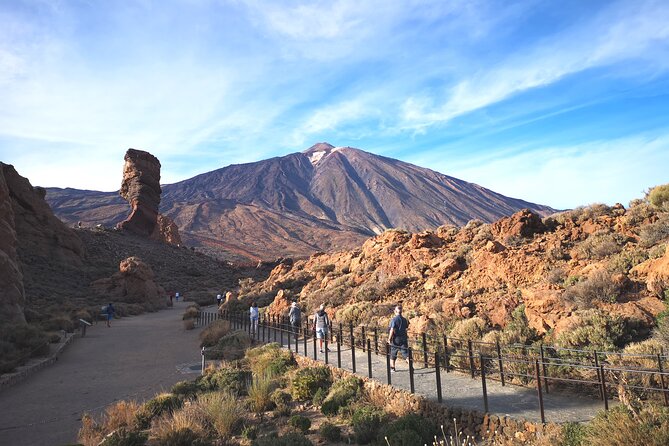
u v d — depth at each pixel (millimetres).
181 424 8547
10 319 21453
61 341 22750
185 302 57250
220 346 20188
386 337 14055
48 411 11789
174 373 16359
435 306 15609
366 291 21359
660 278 10328
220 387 12445
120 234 87375
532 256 16391
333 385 11164
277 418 9797
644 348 7910
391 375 10695
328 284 28406
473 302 14766
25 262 49500
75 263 55969
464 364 10555
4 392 13766
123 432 8398
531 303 11609
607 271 11938
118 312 38812
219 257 178250
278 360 14742
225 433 8766
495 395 8453
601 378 6922
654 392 6855
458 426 7703
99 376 16016
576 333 9172
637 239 15195
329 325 16859
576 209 21781
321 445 7977
